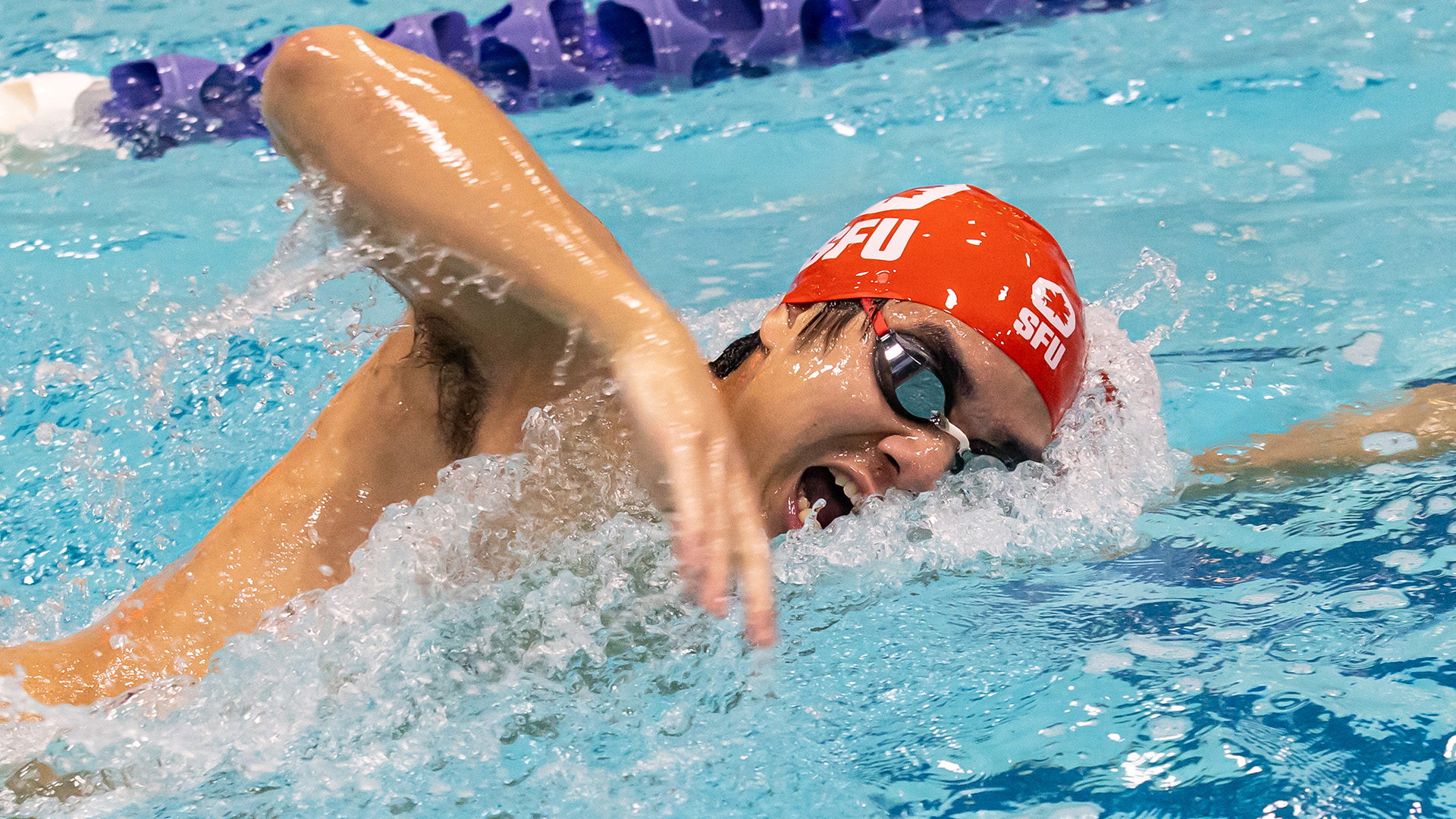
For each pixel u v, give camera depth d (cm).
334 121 404
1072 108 1281
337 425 499
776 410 496
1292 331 802
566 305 391
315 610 465
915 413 505
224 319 468
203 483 702
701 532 363
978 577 518
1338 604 473
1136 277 894
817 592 507
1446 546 509
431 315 450
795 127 1299
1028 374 510
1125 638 463
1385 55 1334
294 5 1730
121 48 1560
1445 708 403
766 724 424
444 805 393
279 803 400
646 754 412
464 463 476
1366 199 1007
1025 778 389
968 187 563
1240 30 1457
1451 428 634
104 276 977
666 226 1080
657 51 1481
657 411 372
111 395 793
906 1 1553
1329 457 616
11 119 1334
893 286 502
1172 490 591
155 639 475
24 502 682
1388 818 360
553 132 1338
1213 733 401
